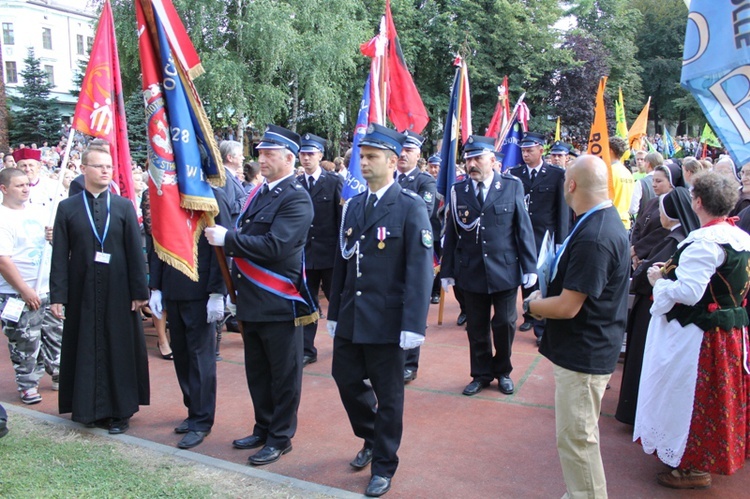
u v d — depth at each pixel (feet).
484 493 11.41
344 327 11.81
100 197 14.38
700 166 18.01
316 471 12.34
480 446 13.44
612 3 124.77
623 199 19.93
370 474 12.17
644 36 144.25
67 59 165.78
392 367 11.48
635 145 41.60
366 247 11.66
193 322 13.88
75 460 12.67
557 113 108.37
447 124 22.65
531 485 11.70
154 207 12.53
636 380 13.53
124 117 17.39
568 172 9.86
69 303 14.32
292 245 12.46
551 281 10.10
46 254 16.89
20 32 157.17
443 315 25.84
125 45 68.54
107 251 14.21
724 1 9.98
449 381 17.74
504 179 16.94
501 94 31.96
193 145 12.72
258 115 72.13
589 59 106.32
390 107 24.11
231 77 67.26
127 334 14.48
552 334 9.96
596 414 9.70
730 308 11.00
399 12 96.07
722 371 10.85
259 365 13.41
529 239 16.49
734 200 10.87
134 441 13.76
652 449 11.63
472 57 97.35
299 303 12.79
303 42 75.61
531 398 16.30
